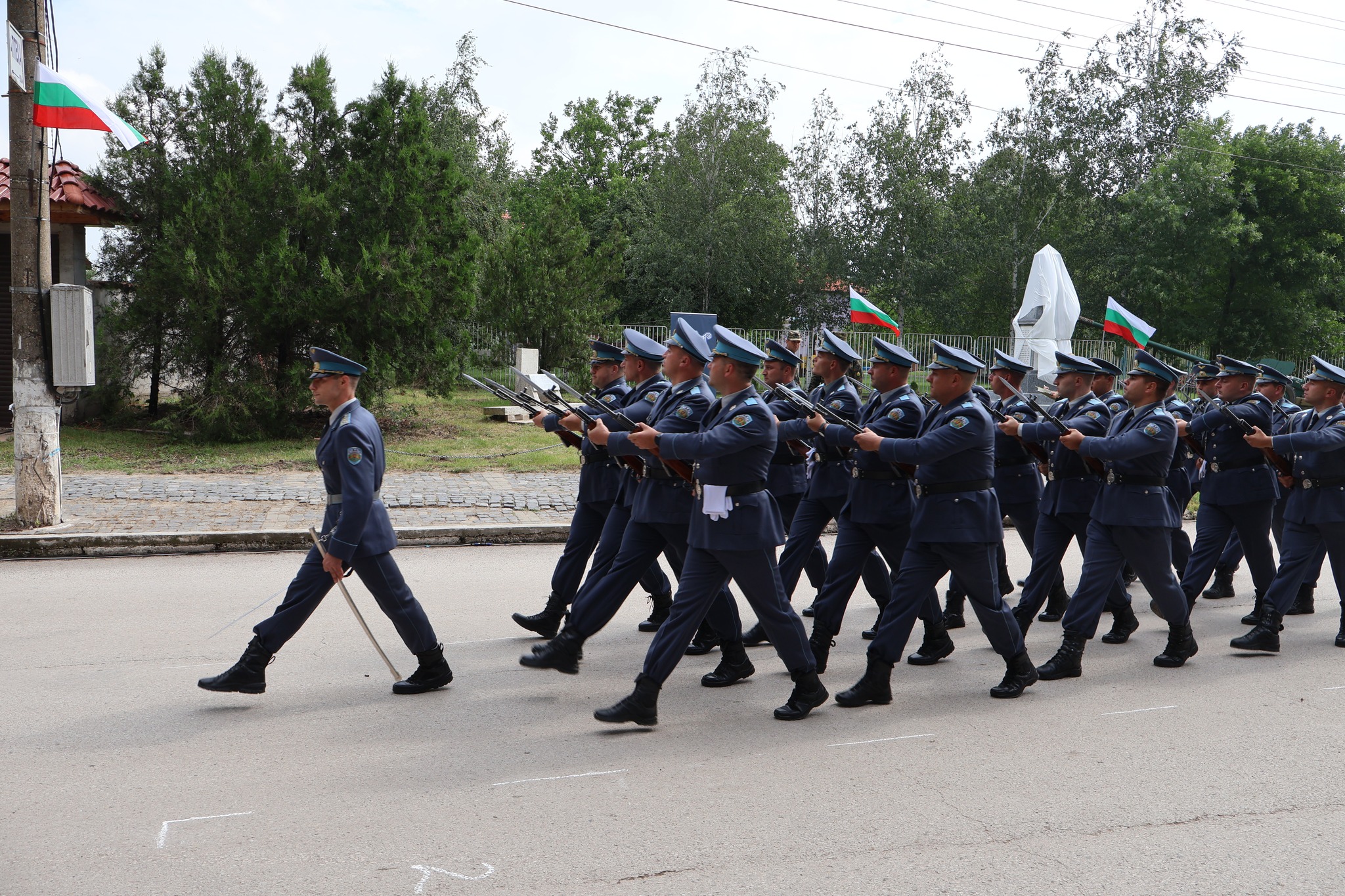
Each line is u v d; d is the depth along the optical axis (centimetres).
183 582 763
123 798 401
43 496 890
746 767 445
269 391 1411
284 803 398
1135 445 577
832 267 3459
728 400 496
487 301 1995
